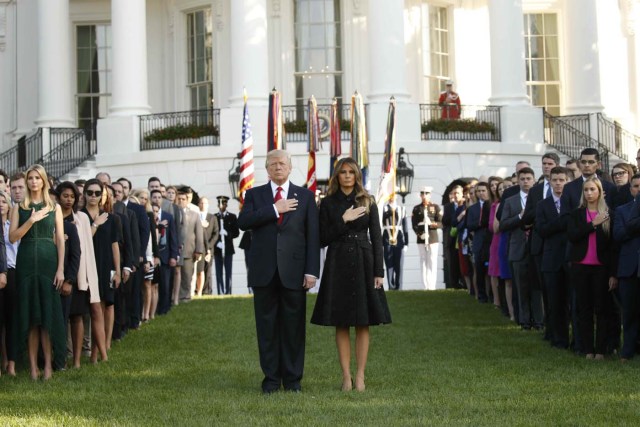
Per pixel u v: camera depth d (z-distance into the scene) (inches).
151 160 1729.8
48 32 1834.4
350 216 628.7
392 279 1419.8
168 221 1064.8
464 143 1716.3
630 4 2000.5
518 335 879.1
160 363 757.3
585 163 766.5
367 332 641.6
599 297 741.3
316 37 1873.8
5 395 625.0
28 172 692.7
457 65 1941.4
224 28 1873.8
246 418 545.6
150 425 529.7
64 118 1838.1
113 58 1777.8
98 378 690.8
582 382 641.6
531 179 904.3
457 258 1301.7
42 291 687.1
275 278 628.4
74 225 720.3
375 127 1694.1
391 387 642.8
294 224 629.3
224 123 1711.4
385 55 1720.0
